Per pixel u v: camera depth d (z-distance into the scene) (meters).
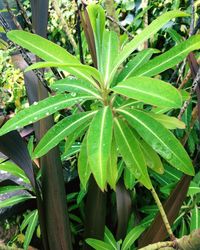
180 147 0.38
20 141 0.51
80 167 0.43
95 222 0.60
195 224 0.60
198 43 0.38
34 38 0.39
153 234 0.53
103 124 0.37
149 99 0.34
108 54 0.43
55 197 0.54
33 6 0.50
